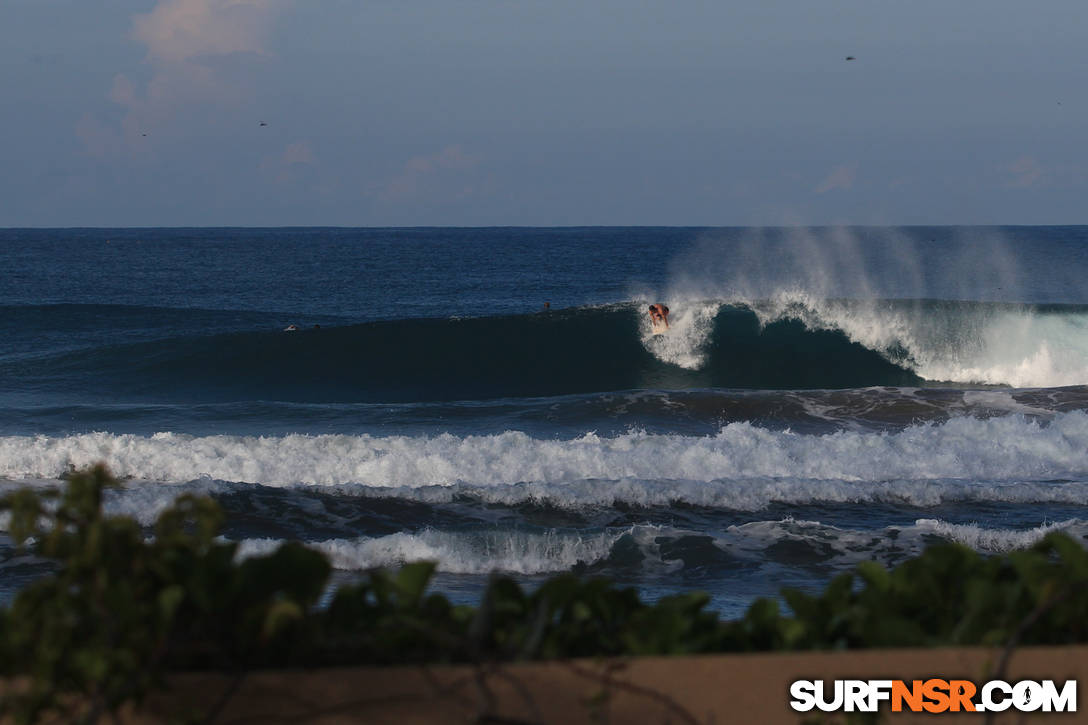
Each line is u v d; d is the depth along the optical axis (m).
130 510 38.50
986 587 9.76
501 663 8.82
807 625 10.00
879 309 98.31
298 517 38.75
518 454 47.97
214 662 8.70
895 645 9.50
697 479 46.44
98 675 7.77
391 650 8.91
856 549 34.94
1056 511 40.62
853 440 51.12
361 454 48.28
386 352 96.25
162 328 144.25
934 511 40.69
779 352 95.25
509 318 102.50
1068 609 9.46
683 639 9.62
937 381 89.88
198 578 8.30
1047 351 90.62
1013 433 52.16
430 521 38.69
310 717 8.41
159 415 65.62
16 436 57.78
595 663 8.70
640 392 71.31
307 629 8.69
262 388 88.31
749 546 35.16
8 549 33.47
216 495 40.38
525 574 32.50
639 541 35.25
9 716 7.91
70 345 124.00
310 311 198.50
